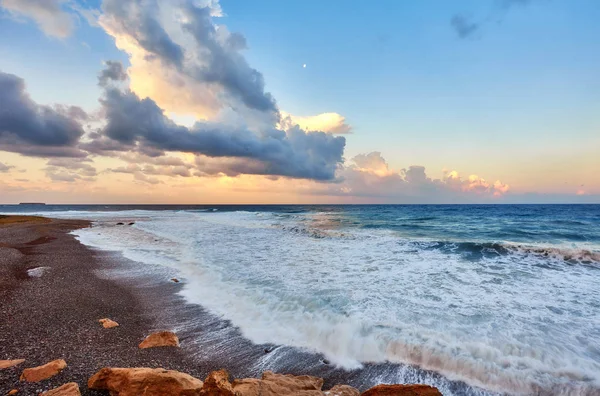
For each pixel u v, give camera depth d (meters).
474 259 13.43
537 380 4.77
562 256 13.45
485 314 7.21
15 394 4.06
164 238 22.28
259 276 10.79
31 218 37.75
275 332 6.64
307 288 9.32
